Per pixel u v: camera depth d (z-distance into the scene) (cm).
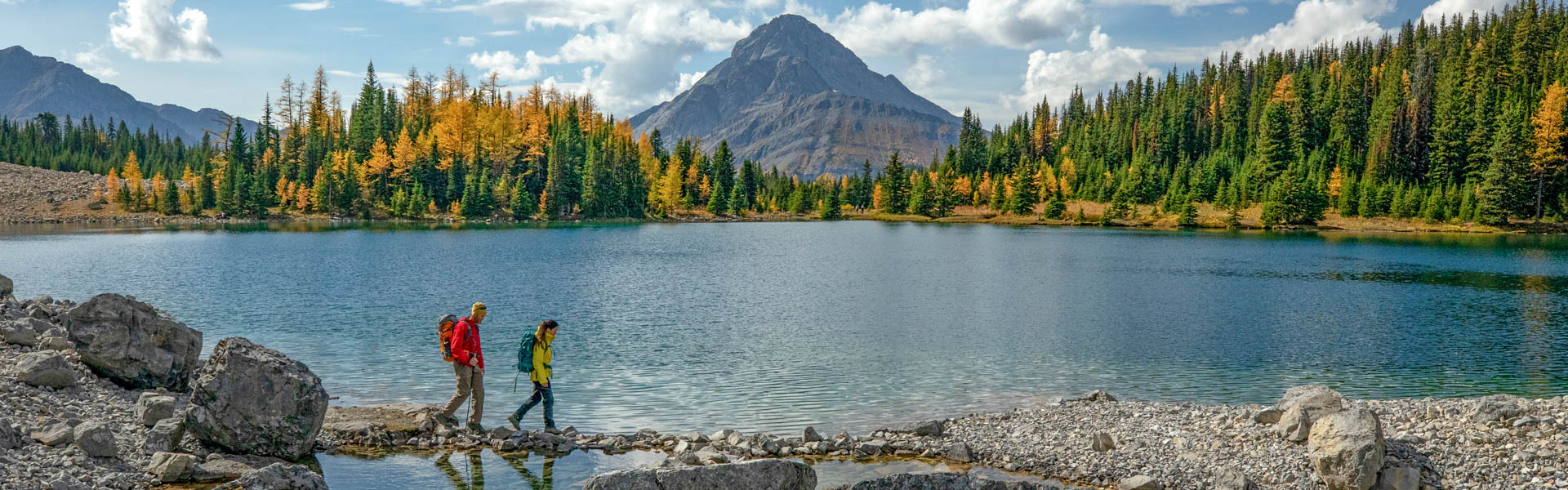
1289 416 1434
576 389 2192
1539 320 3784
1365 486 1178
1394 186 15725
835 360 2678
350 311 3750
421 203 16088
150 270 5925
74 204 16712
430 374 2305
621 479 1122
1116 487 1324
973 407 2027
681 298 4609
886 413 1948
